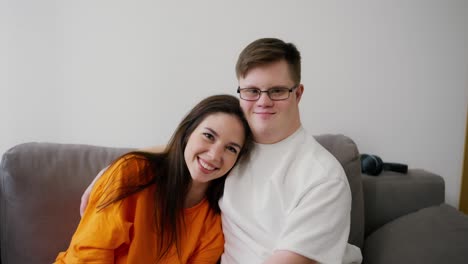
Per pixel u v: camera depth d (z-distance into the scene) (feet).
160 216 2.85
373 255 3.16
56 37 4.16
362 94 4.35
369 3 4.20
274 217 2.61
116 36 4.20
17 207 3.31
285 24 4.24
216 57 4.28
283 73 2.53
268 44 2.55
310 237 2.24
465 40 4.25
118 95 4.31
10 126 4.29
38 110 4.27
